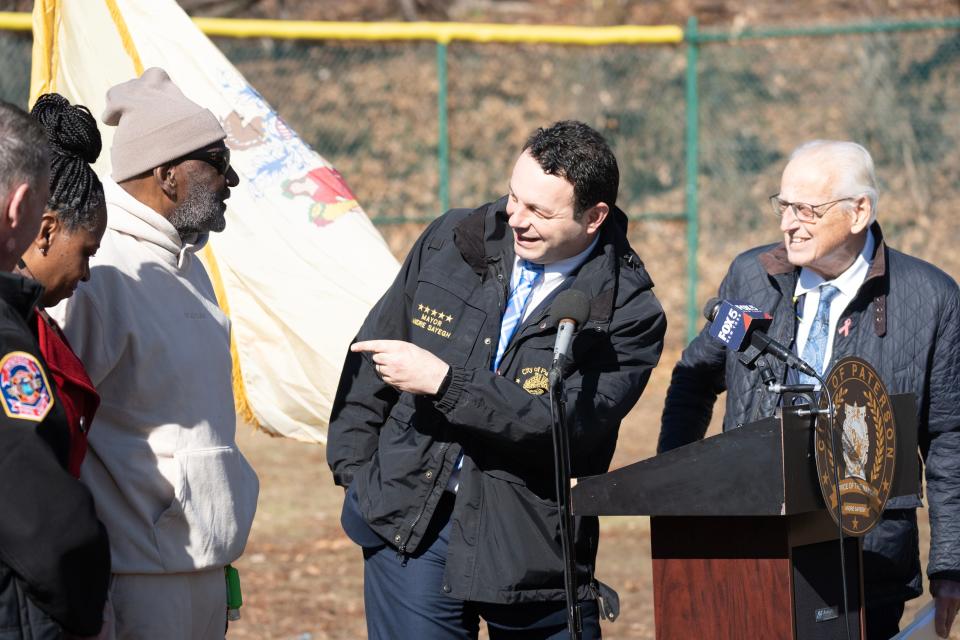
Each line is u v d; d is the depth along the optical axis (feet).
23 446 8.98
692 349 14.92
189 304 12.25
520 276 13.00
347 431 13.85
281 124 20.16
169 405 11.93
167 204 12.07
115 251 11.79
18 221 9.43
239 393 19.62
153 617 11.82
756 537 11.38
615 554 27.73
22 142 9.39
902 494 12.29
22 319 9.36
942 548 13.42
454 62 66.69
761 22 66.54
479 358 12.78
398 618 13.07
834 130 61.82
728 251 58.13
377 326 13.74
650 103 64.34
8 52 52.95
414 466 12.81
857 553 12.21
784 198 13.46
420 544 12.98
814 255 13.43
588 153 12.22
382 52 66.54
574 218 12.30
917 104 59.93
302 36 39.93
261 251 19.52
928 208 57.82
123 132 12.05
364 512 13.08
